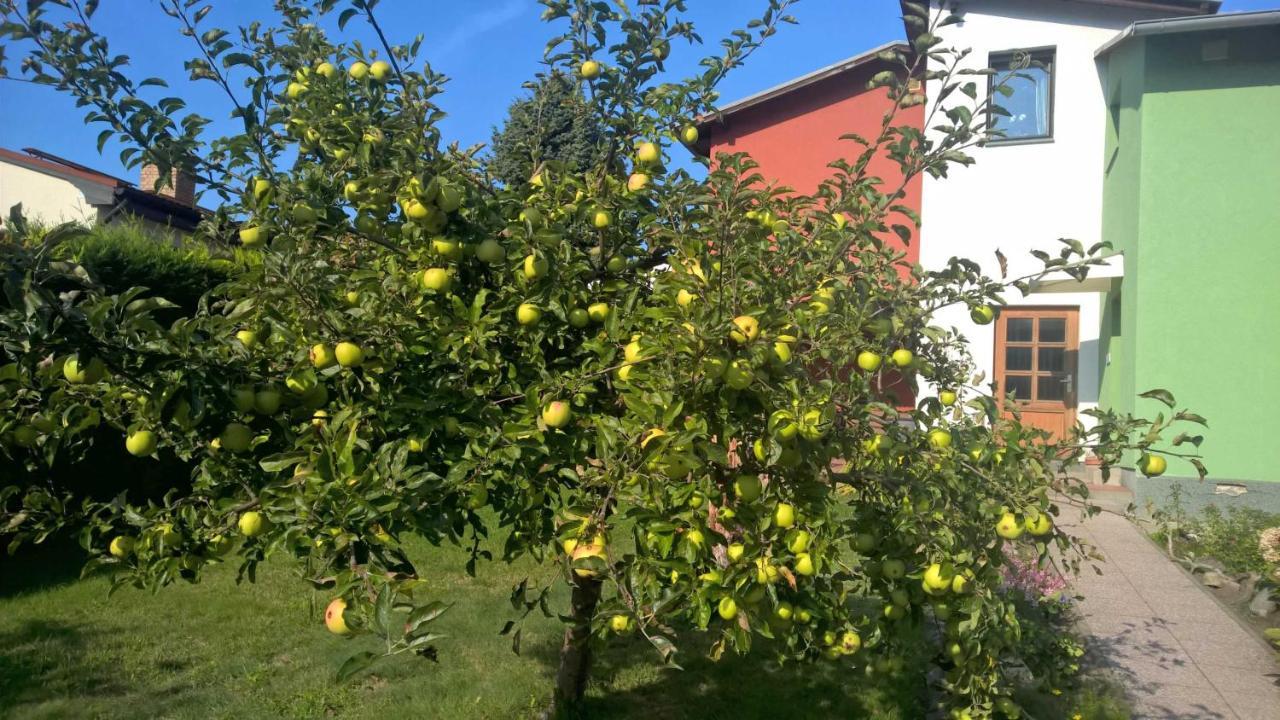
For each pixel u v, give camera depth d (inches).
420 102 112.8
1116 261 338.3
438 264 103.4
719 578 84.4
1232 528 273.0
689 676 170.7
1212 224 313.4
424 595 220.4
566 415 91.7
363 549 76.1
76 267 67.6
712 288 91.6
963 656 106.1
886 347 112.9
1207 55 315.0
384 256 117.0
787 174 431.5
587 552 82.3
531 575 237.8
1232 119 312.8
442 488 87.5
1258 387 305.3
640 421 87.4
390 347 95.8
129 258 242.5
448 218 100.0
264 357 92.0
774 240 118.3
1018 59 109.7
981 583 100.1
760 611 92.5
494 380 101.1
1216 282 311.7
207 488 98.3
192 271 261.4
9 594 219.8
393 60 114.0
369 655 65.6
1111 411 111.6
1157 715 151.3
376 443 96.9
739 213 99.0
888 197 122.2
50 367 78.2
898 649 122.0
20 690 164.4
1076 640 177.5
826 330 110.7
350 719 152.8
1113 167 364.8
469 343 99.0
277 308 95.2
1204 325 312.0
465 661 178.1
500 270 106.7
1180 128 317.7
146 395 81.9
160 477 282.5
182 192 392.2
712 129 445.4
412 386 97.1
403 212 107.1
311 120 108.1
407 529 83.8
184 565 93.0
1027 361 384.5
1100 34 376.5
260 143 109.8
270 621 204.4
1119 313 359.3
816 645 106.7
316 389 89.4
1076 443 114.3
